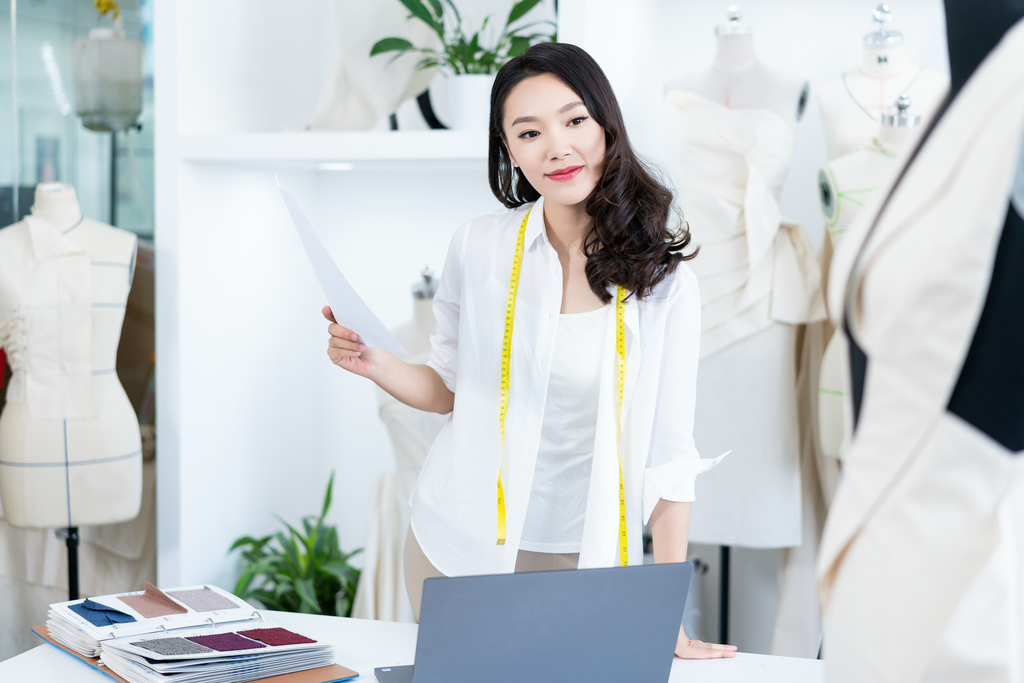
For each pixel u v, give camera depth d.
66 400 2.11
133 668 1.15
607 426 1.40
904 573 0.68
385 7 2.40
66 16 2.29
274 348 2.84
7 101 2.24
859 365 0.74
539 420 1.45
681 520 1.40
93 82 2.30
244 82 2.61
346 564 2.74
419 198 2.94
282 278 2.88
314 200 3.03
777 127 2.18
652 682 1.08
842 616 0.72
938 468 0.66
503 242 1.52
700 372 2.21
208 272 2.45
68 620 1.31
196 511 2.43
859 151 2.09
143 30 2.30
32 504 2.11
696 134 2.18
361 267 3.02
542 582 1.00
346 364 1.52
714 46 2.67
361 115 2.45
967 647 0.69
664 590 1.05
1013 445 0.66
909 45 2.51
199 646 1.20
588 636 1.03
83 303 2.12
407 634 1.37
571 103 1.34
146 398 2.37
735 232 2.18
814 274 2.18
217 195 2.47
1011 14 0.69
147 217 2.35
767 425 2.18
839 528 0.72
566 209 1.45
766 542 2.19
